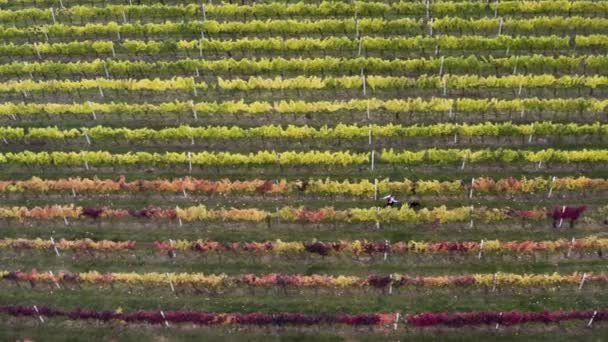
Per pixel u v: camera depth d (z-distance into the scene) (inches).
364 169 1963.6
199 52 2319.1
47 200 1931.6
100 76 2257.6
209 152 2028.8
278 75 2237.9
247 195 1914.4
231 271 1755.7
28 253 1815.9
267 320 1617.9
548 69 2186.3
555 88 2129.7
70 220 1879.9
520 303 1659.7
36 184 1911.9
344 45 2251.5
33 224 1878.7
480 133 1983.3
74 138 2085.4
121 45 2362.2
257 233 1834.4
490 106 2042.3
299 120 2113.7
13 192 1947.6
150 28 2341.3
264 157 1942.7
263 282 1688.0
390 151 1923.0
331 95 2178.9
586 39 2198.6
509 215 1793.8
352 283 1676.9
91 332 1652.3
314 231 1831.9
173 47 2288.4
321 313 1657.2
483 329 1616.6
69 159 1974.7
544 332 1604.3
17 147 2073.1
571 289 1680.6
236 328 1643.7
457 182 1846.7
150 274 1699.1
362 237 1808.6
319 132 1998.0
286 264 1763.0
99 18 2465.6
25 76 2272.4
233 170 1983.3
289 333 1630.2
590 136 2001.7
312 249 1748.3
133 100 2197.3
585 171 1924.2
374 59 2176.4
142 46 2271.2
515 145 2003.0
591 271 1711.4
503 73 2193.7
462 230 1809.8
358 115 2113.7
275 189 1884.8
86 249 1791.3
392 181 1925.4
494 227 1811.0
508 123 1975.9
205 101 2180.1
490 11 2383.1
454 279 1663.4
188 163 1984.5
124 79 2236.7
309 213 1811.0
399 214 1796.3
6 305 1683.1
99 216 1859.0
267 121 2113.7
